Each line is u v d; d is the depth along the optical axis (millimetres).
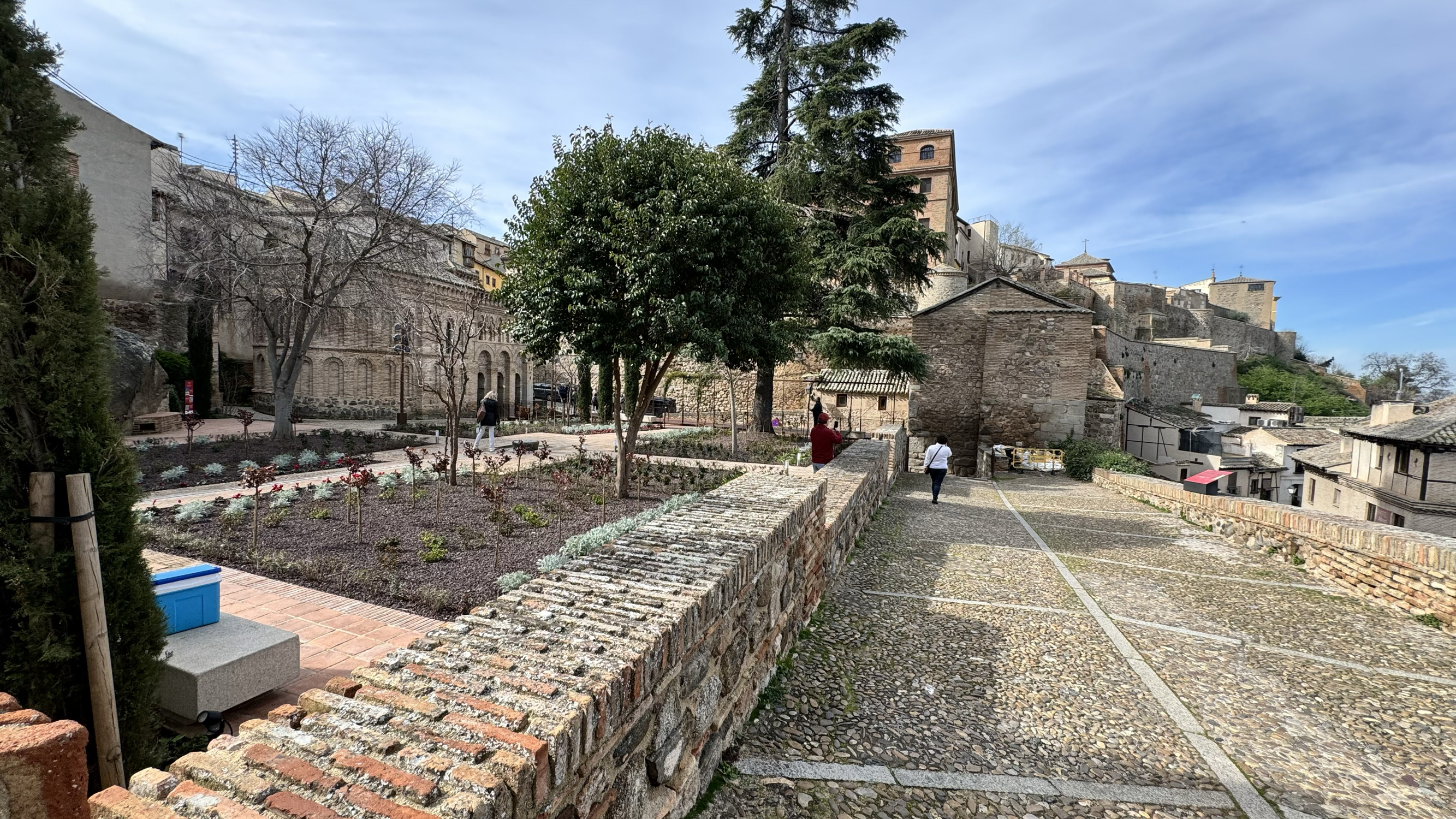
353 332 29047
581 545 6367
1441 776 3250
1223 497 9578
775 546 3922
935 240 15539
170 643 3469
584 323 8172
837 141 15203
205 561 6270
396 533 7238
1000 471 17703
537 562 6188
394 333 22172
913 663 4477
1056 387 18047
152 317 21312
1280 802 2992
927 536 8836
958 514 10938
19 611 2381
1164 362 38688
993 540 8734
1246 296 68062
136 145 20891
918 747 3367
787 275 9070
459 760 1389
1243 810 2926
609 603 2512
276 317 21344
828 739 3383
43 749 1360
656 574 2910
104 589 2635
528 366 40281
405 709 1627
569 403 34281
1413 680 4430
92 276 2646
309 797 1265
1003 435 18500
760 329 8719
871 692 3990
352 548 6605
